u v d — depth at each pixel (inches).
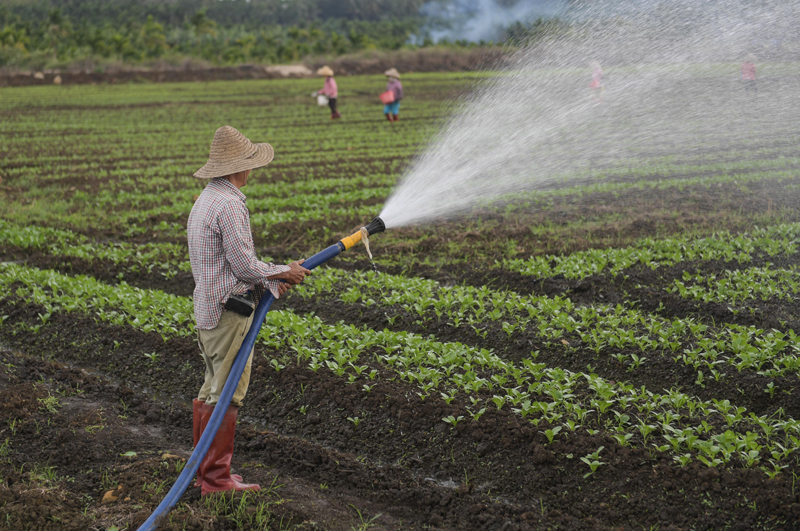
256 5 4731.8
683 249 432.8
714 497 192.2
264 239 506.0
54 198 625.6
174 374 294.0
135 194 639.1
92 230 524.1
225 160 183.8
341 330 308.5
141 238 511.8
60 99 1517.0
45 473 210.2
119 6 3909.9
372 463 225.0
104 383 277.7
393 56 2303.2
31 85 1888.5
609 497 198.1
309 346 300.2
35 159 807.7
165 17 3909.9
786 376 261.1
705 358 279.9
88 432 234.4
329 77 1143.0
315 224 529.3
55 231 507.8
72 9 3769.7
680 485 197.5
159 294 366.6
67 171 751.1
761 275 373.7
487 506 195.8
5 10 3115.2
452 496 201.0
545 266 402.0
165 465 210.8
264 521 186.1
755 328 303.6
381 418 245.9
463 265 430.3
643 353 288.2
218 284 182.7
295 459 221.5
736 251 424.5
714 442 217.2
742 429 226.7
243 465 219.6
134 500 193.9
